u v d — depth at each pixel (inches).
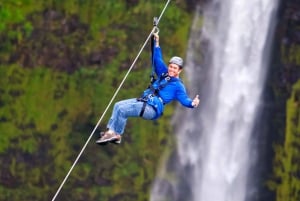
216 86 3395.7
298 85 3307.1
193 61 3346.5
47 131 3240.7
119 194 3284.9
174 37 3292.3
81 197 3253.0
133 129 3287.4
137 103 1286.9
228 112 3412.9
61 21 3230.8
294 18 3289.9
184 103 1311.5
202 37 3339.1
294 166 3319.4
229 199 3432.6
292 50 3307.1
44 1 3218.5
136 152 3297.2
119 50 3253.0
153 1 3260.3
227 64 3388.3
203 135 3415.4
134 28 3255.4
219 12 3353.8
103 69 3250.5
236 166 3432.6
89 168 3255.4
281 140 3346.5
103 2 3245.6
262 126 3383.4
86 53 3245.6
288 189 3339.1
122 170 3277.6
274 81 3348.9
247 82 3388.3
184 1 3297.2
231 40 3380.9
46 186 3245.6
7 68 3211.1
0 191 3225.9
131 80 3257.9
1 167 3223.4
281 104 3339.1
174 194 3388.3
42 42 3223.4
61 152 3245.6
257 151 3398.1
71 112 3243.1
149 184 3331.7
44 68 3235.7
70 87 3243.1
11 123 3223.4
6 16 3196.4
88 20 3243.1
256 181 3408.0
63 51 3235.7
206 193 3440.0
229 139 3432.6
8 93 3218.5
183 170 3398.1
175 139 3368.6
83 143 3250.5
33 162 3240.7
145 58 3267.7
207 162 3432.6
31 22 3213.6
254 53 3371.1
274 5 3329.2
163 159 3348.9
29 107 3225.9
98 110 3240.7
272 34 3339.1
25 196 3240.7
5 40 3198.8
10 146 3225.9
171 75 1316.4
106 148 3257.9
